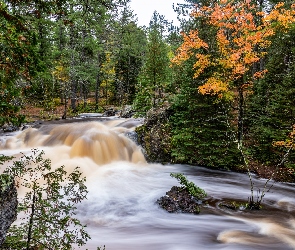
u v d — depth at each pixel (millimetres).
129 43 35281
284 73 17891
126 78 36125
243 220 8484
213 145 14703
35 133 16312
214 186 11945
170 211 8797
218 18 12172
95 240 6832
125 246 6645
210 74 14117
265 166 14297
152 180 12203
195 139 14453
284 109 14266
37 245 3734
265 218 8664
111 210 8727
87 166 12719
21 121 3740
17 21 3324
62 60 29078
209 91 12836
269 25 12203
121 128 17172
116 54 37250
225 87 12594
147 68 19812
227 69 13000
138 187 11109
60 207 3965
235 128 15195
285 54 19328
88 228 7523
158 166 14641
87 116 26969
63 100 35656
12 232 3793
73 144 14023
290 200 10469
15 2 3520
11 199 3430
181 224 8062
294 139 11570
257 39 11875
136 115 21359
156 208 9031
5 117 3592
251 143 15797
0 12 3219
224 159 14180
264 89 18062
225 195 10820
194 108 14734
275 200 10438
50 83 30953
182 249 6648
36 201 3730
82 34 28125
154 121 16266
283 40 18875
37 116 24031
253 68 23922
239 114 13578
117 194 10117
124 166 13656
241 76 13023
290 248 6812
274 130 14328
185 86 15086
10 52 3436
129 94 34094
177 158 14867
